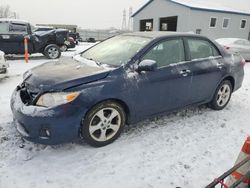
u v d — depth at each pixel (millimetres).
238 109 5180
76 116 3055
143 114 3754
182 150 3453
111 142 3518
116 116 3480
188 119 4484
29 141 3172
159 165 3102
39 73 3447
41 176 2818
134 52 3686
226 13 23469
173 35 4121
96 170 2957
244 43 13289
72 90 3053
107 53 4039
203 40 4586
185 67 4121
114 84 3305
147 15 26266
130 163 3111
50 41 11680
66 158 3150
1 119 4141
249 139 2025
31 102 3115
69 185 2703
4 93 5602
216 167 3121
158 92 3785
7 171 2869
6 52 10688
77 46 21156
